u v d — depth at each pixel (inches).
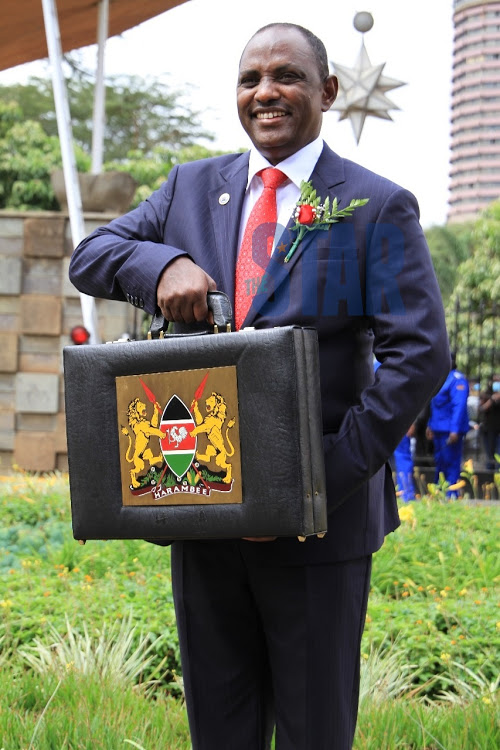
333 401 89.1
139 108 1401.3
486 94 4244.6
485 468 494.3
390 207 88.7
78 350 87.0
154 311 89.5
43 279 442.6
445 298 1685.5
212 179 97.8
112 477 85.8
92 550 241.6
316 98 92.4
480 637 179.9
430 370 85.1
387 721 140.5
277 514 79.0
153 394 83.7
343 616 90.7
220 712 94.4
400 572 233.3
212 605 93.4
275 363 78.8
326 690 89.7
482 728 137.9
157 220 99.1
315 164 92.5
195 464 82.0
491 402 500.4
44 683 151.7
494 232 1005.8
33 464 440.8
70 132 400.5
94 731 131.3
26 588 211.5
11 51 545.6
